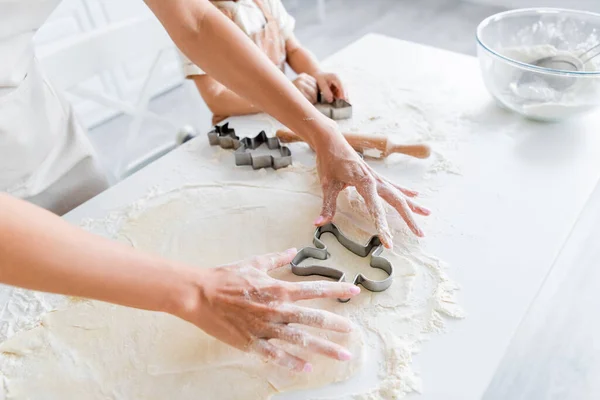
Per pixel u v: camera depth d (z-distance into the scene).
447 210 0.74
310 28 2.83
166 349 0.59
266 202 0.79
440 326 0.58
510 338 0.56
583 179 0.77
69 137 0.97
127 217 0.79
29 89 0.86
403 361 0.55
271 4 1.20
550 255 0.65
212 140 0.93
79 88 1.18
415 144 0.84
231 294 0.56
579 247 1.43
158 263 0.54
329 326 0.56
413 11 2.90
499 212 0.73
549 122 0.91
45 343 0.62
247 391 0.54
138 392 0.56
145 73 2.32
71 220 0.79
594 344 1.25
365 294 0.63
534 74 0.87
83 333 0.62
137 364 0.58
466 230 0.70
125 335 0.62
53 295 0.68
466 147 0.87
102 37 1.10
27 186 0.88
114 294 0.51
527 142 0.87
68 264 0.48
